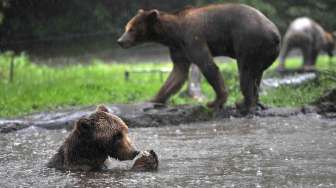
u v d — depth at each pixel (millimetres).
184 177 9195
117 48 37000
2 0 30281
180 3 38188
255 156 10609
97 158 9852
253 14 16234
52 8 35656
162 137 12938
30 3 34188
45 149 11914
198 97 19797
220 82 16469
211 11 16531
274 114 15859
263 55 16125
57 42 35312
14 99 17969
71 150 9906
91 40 36594
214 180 8984
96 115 9789
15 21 34375
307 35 30266
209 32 16422
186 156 10742
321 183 8672
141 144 12055
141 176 9305
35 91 19266
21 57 28125
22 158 10984
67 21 35938
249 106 16141
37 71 25500
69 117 14836
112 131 9680
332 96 16094
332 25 43875
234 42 16266
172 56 17094
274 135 12750
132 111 15328
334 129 13328
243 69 16234
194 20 16516
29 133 13984
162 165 10039
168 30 16656
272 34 16062
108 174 9516
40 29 35031
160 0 38000
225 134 13141
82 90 19938
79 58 34562
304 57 30578
